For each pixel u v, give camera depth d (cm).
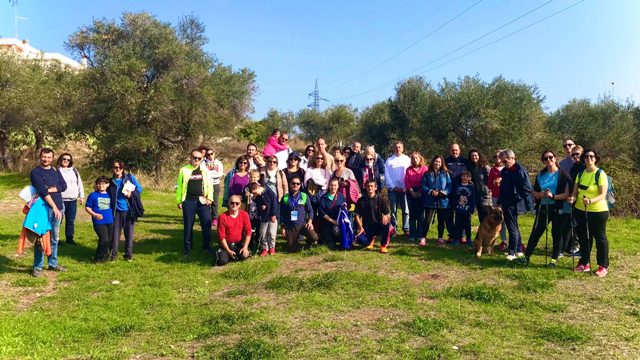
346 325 501
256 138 3847
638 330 480
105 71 1934
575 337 457
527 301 563
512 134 2464
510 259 748
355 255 807
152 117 1994
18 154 2512
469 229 884
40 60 2661
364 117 4003
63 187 738
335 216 859
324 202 865
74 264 774
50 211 716
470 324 502
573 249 723
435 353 427
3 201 1488
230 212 781
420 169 919
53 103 2222
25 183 1931
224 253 771
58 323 515
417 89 3359
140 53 2005
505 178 768
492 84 2627
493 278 664
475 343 449
